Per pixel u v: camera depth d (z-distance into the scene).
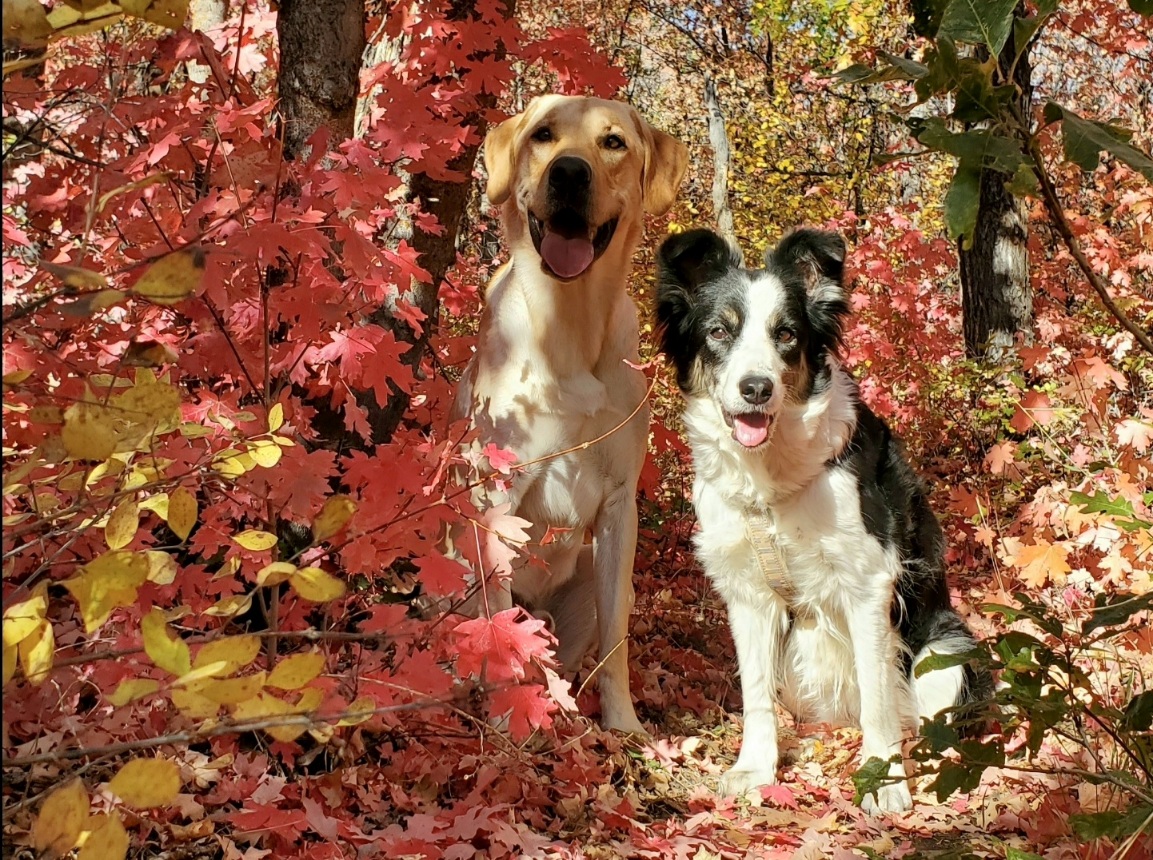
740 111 17.14
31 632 1.67
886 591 4.16
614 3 17.27
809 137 17.00
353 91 4.11
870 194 15.63
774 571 4.23
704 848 3.30
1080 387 5.41
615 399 4.55
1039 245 10.94
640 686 5.04
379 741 3.51
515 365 4.38
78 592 1.64
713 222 15.25
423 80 4.34
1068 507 4.66
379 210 3.77
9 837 2.34
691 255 4.55
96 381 2.53
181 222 3.07
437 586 3.05
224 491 3.04
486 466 4.27
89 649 3.09
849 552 4.12
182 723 3.03
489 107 5.15
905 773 3.97
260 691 1.66
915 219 13.45
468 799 3.30
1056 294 9.65
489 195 4.69
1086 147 1.54
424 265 5.00
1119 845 2.71
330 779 3.08
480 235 11.72
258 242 2.77
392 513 3.06
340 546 3.05
